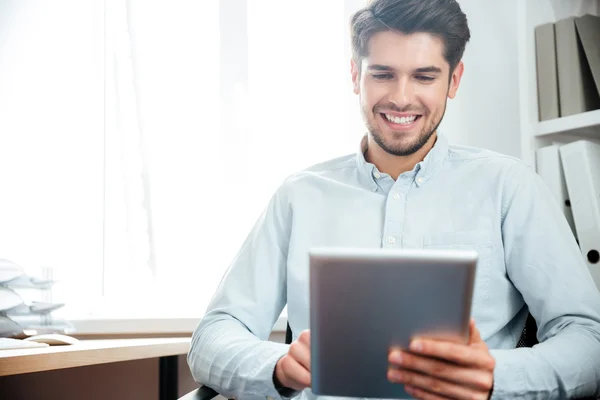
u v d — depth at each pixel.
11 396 1.94
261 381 0.98
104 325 1.83
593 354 0.98
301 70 1.95
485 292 1.13
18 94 1.96
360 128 1.92
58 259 1.93
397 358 0.70
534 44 1.64
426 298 0.68
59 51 1.98
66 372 1.94
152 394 1.92
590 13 1.70
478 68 1.90
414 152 1.18
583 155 1.48
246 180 1.93
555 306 1.07
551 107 1.60
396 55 1.15
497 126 1.89
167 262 1.91
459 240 1.15
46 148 1.95
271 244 1.27
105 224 1.92
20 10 1.98
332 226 1.22
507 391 0.93
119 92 1.93
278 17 1.96
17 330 1.47
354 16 1.22
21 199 1.94
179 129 1.94
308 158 1.93
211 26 1.98
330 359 0.72
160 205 1.91
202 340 1.13
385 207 1.20
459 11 1.17
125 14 1.96
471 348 0.72
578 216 1.48
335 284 0.69
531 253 1.12
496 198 1.16
